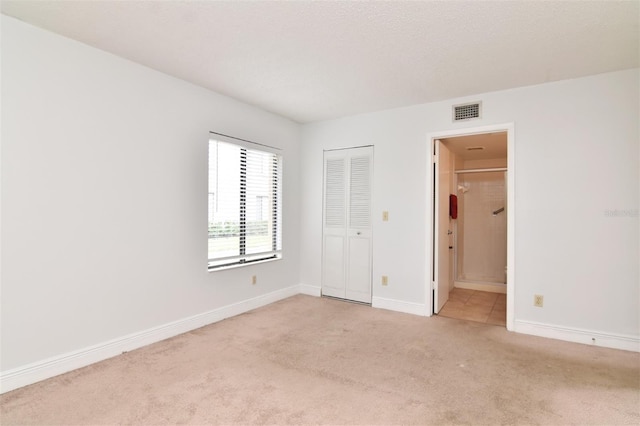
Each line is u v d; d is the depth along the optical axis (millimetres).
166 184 2959
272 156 4191
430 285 3674
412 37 2270
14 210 2100
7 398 1985
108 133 2549
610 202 2834
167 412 1858
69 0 1884
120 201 2631
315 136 4504
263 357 2582
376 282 3988
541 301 3088
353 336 3041
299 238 4637
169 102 2969
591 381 2234
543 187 3078
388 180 3916
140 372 2322
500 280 5121
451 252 4867
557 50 2436
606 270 2846
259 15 2027
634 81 2750
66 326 2334
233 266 3623
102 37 2318
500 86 3162
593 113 2887
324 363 2486
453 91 3303
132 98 2697
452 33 2209
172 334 3006
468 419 1815
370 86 3182
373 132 4023
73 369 2352
